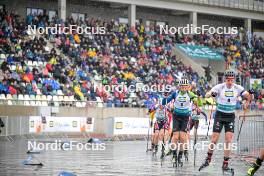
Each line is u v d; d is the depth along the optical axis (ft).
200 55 333.42
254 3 394.93
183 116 99.30
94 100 247.70
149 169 93.71
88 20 315.58
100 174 83.61
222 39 363.15
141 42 316.40
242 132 146.51
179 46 334.44
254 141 145.48
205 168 96.68
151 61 303.68
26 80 233.14
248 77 338.54
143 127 230.68
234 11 383.04
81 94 243.81
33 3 321.73
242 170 93.76
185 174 84.84
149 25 354.33
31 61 251.39
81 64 269.64
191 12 364.79
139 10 366.02
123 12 359.25
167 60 314.76
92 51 281.33
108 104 246.06
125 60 290.15
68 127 219.61
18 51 254.27
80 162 107.55
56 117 216.13
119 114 244.42
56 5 329.11
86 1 340.18
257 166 74.33
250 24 391.45
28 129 205.87
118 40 304.50
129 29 322.75
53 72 248.11
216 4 372.58
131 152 143.84
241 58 358.02
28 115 219.20
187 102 98.43
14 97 223.51
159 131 130.41
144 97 266.16
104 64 277.85
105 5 348.59
